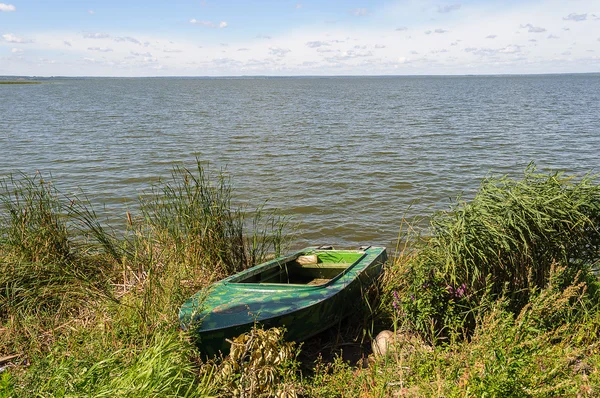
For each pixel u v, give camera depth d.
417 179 20.31
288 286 6.77
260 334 5.20
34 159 24.84
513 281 6.25
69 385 4.42
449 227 6.29
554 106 63.12
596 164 23.20
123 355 5.25
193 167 22.72
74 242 8.33
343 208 16.41
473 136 33.16
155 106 68.56
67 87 184.75
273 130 37.31
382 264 8.16
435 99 85.00
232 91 141.25
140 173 21.50
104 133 35.56
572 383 4.45
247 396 4.71
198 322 5.62
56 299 7.07
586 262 6.72
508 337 4.65
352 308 7.15
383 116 49.91
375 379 5.11
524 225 6.13
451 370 4.69
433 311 5.93
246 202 16.92
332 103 75.06
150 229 8.71
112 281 7.73
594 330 5.84
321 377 5.25
